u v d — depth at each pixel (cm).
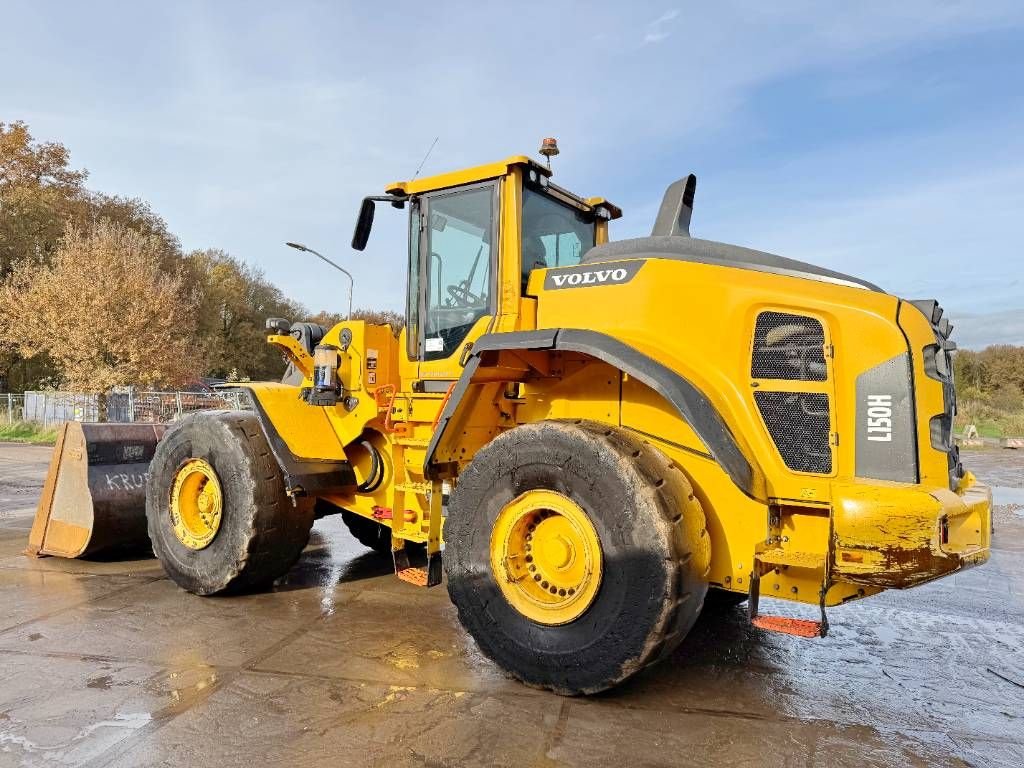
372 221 440
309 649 345
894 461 267
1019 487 1128
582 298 341
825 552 279
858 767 243
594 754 246
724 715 283
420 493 389
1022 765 248
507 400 364
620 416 328
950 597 490
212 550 428
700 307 306
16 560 537
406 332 425
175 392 2311
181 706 278
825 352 281
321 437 439
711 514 299
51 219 2981
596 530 278
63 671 313
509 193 367
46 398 2345
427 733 258
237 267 4266
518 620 298
